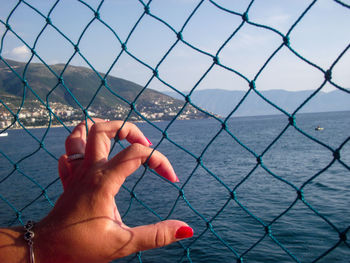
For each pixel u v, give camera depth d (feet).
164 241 4.18
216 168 100.53
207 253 34.60
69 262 4.12
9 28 7.54
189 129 424.87
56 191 74.84
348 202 47.93
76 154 5.27
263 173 84.12
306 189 60.54
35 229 4.26
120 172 4.34
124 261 33.65
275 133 256.73
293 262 30.37
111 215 4.25
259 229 39.75
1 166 137.49
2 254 4.08
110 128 5.00
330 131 241.76
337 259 29.27
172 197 61.82
